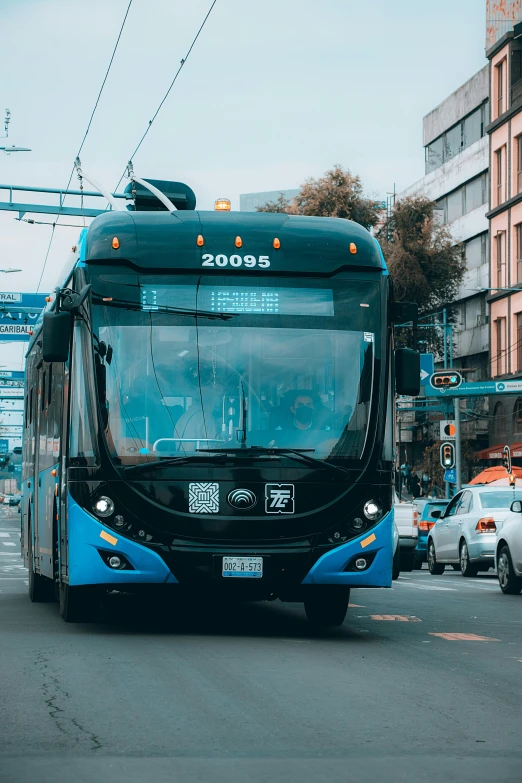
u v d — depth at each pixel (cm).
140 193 1945
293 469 1257
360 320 1308
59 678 972
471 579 2770
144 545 1232
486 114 6769
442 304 6775
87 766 682
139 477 1240
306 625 1470
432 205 6450
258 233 1310
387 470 1290
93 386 1257
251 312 1288
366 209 6222
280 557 1242
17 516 8981
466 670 1082
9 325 5828
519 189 6031
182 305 1280
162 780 652
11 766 681
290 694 920
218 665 1061
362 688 958
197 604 1758
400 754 729
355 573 1262
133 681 961
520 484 4072
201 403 1260
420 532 3484
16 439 11881
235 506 1243
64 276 1473
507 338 6088
